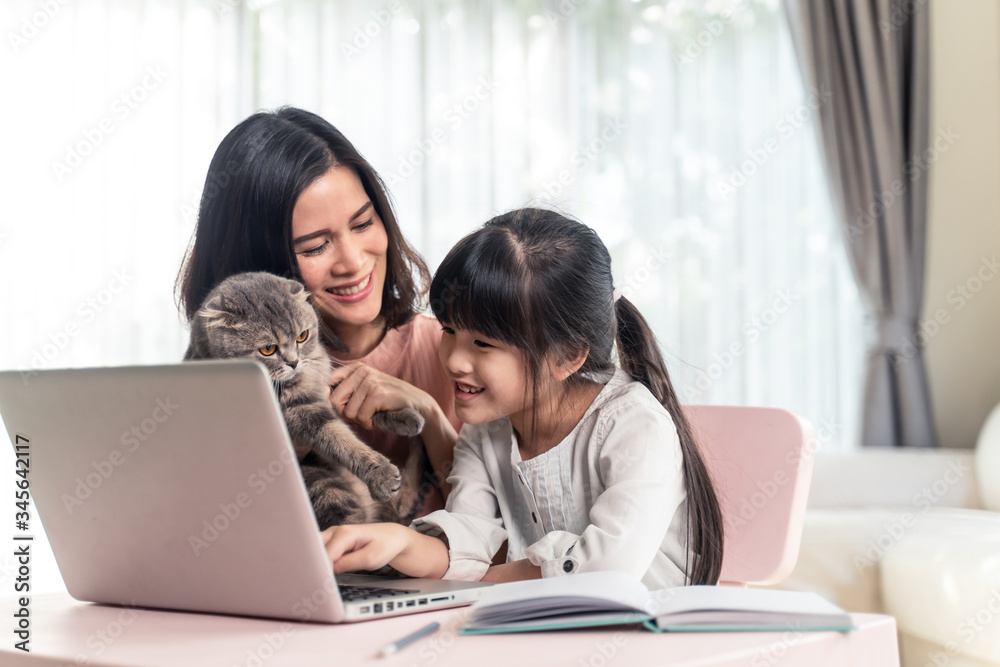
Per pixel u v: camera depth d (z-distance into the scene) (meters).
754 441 1.19
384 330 1.54
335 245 1.35
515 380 1.06
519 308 1.03
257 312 1.23
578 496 1.13
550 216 1.15
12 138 2.79
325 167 1.32
